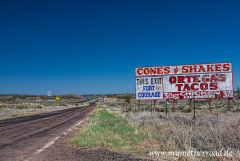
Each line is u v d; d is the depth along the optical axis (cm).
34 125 1556
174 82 2330
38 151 677
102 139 880
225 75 2214
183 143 736
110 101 9662
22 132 1177
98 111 3609
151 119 1387
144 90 2388
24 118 2231
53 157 590
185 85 2300
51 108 4569
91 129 1209
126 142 802
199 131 838
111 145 756
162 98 2342
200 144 662
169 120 1242
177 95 2309
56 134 1095
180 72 2322
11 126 1486
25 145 788
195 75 2283
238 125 828
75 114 2934
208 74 2253
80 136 966
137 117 1758
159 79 2366
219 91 2208
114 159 554
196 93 2262
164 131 964
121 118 1981
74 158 573
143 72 2406
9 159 577
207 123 1038
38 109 4044
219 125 890
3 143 834
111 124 1504
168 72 2353
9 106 4319
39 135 1060
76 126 1485
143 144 770
